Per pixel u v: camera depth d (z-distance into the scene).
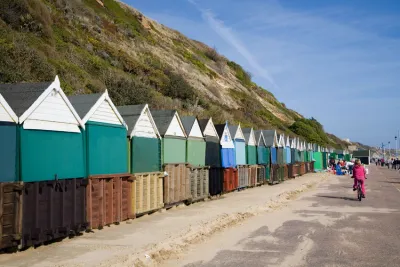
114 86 31.33
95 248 8.98
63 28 37.09
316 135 80.50
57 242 9.55
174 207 15.81
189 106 39.97
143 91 32.91
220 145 21.55
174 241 9.79
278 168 32.56
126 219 12.41
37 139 8.91
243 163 25.86
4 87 9.62
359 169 20.77
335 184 32.91
